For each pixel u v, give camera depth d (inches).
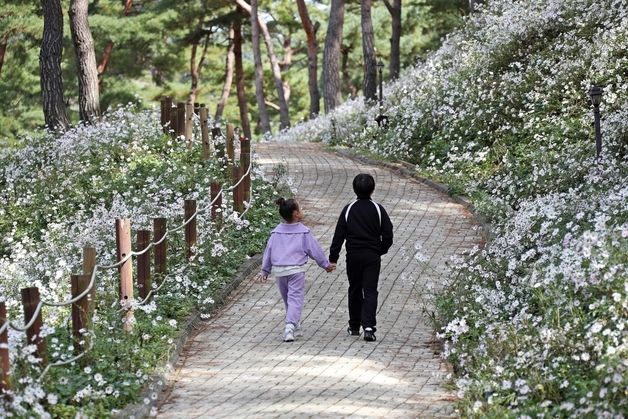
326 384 362.0
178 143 840.9
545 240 466.6
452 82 939.3
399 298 494.9
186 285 478.9
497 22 999.6
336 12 1483.8
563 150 676.1
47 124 989.8
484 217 646.5
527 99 813.2
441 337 393.1
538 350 334.0
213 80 2313.0
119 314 408.5
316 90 1694.1
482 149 792.3
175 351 405.4
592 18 863.1
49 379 316.2
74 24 1008.2
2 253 732.0
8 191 823.7
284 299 441.4
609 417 275.3
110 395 336.8
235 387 363.6
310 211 713.0
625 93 714.8
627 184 511.8
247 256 583.2
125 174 788.0
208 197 636.7
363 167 906.7
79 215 682.8
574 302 350.9
